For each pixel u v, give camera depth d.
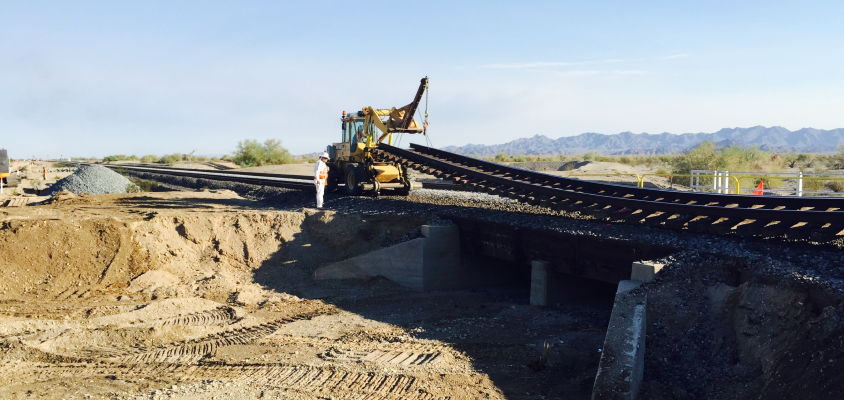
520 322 12.55
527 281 17.62
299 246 17.28
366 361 9.84
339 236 17.45
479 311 13.62
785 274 8.46
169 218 16.91
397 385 8.78
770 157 42.03
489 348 10.70
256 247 17.09
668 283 9.64
